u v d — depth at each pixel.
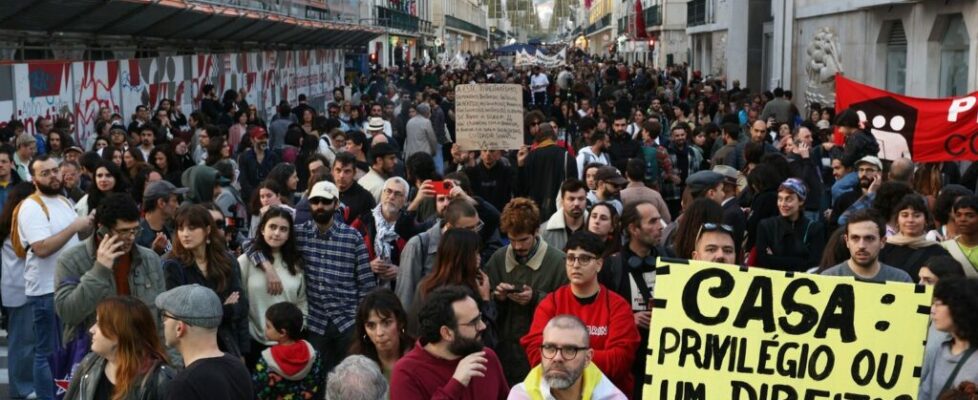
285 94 32.50
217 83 25.00
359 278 7.98
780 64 31.34
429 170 10.12
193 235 7.13
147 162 12.76
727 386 5.11
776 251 8.51
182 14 21.83
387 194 8.61
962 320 5.39
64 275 6.96
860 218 6.60
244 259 7.82
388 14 65.88
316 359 6.77
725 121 17.11
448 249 6.72
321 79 38.88
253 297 7.77
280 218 7.67
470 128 12.36
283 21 29.55
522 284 7.10
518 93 12.34
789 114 20.81
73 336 6.95
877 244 6.57
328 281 7.84
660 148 14.32
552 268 7.10
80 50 20.59
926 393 5.66
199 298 5.32
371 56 57.78
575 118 22.36
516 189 12.73
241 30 28.06
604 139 13.16
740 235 8.78
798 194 8.41
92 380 5.59
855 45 24.86
